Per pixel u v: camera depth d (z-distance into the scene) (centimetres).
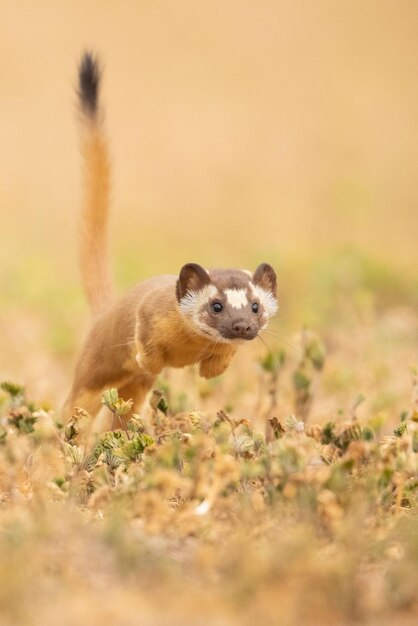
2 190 3284
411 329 1769
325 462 901
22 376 1529
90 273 1207
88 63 1227
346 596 624
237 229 3027
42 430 889
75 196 3303
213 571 674
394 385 1404
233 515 775
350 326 1712
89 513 796
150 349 1024
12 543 666
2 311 1992
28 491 865
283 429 942
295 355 1391
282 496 770
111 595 636
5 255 2470
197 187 3466
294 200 3319
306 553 651
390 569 673
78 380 1123
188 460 853
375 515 788
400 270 2184
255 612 616
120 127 3919
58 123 3788
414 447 851
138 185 3478
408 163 3781
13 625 591
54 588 635
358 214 3009
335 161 3775
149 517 745
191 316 1003
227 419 910
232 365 1464
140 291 1077
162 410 995
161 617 611
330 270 2069
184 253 2636
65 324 1866
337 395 1345
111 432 927
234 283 1031
